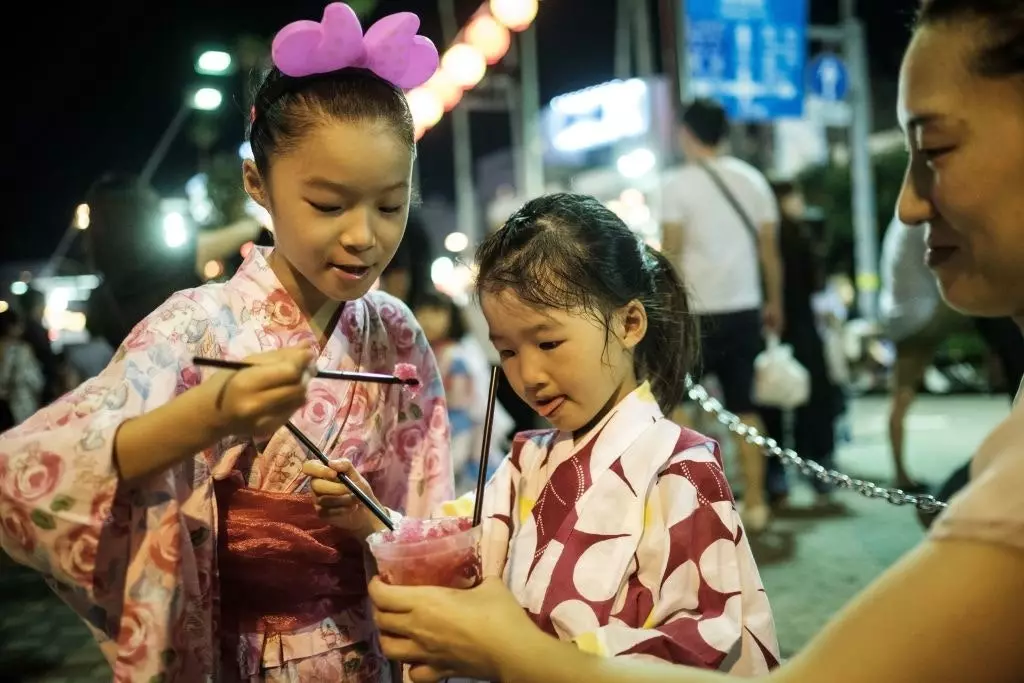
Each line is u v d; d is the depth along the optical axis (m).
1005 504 1.11
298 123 1.72
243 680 1.87
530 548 1.82
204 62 9.59
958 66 1.20
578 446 1.89
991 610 1.09
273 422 1.43
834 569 4.94
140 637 1.58
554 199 1.95
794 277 6.72
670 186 5.48
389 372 2.13
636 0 13.46
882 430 9.84
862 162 13.44
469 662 1.39
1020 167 1.18
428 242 5.34
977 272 1.26
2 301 8.52
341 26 1.73
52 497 1.54
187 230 3.65
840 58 13.70
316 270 1.80
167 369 1.72
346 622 1.97
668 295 2.17
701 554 1.68
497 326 1.83
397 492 2.19
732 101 10.48
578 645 1.46
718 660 1.56
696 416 6.59
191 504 1.77
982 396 12.24
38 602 5.52
